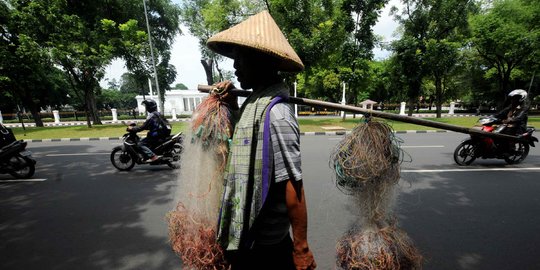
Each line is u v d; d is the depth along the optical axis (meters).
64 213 3.60
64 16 12.29
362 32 14.27
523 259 2.46
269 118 1.03
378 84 31.72
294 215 1.06
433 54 15.06
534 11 15.57
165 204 3.88
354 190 1.40
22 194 4.36
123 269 2.42
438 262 2.42
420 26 16.16
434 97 33.62
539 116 20.39
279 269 1.21
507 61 17.34
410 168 5.52
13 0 12.52
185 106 34.97
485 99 27.92
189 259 1.35
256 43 1.06
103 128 14.16
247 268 1.22
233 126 1.28
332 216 3.36
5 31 13.17
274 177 1.04
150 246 2.78
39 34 12.82
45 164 6.53
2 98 24.80
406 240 1.47
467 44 17.08
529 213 3.39
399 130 11.39
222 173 1.25
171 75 20.61
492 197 3.93
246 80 1.19
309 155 6.93
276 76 1.19
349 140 1.35
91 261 2.54
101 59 12.99
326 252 2.61
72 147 9.18
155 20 18.41
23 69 13.81
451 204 3.68
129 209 3.71
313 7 13.88
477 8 15.76
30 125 20.72
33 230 3.14
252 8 14.30
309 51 12.92
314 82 26.98
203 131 1.23
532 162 6.00
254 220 1.07
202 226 1.30
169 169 5.81
